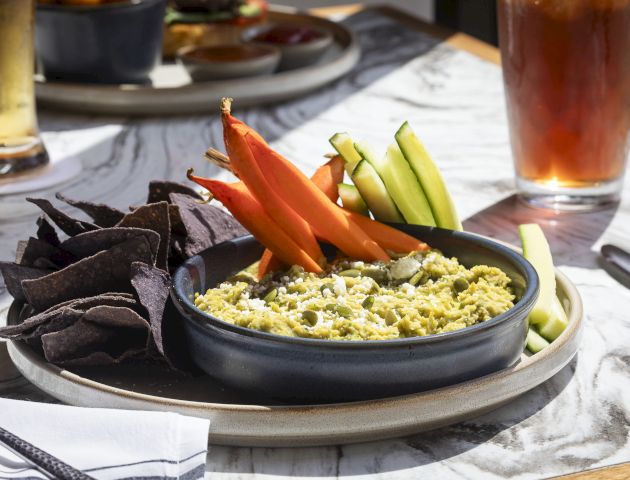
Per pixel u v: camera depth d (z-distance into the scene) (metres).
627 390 0.63
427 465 0.57
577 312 0.66
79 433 0.56
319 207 0.67
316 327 0.59
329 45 1.27
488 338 0.59
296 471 0.57
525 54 0.83
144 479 0.54
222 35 1.28
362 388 0.58
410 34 1.42
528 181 0.88
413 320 0.60
